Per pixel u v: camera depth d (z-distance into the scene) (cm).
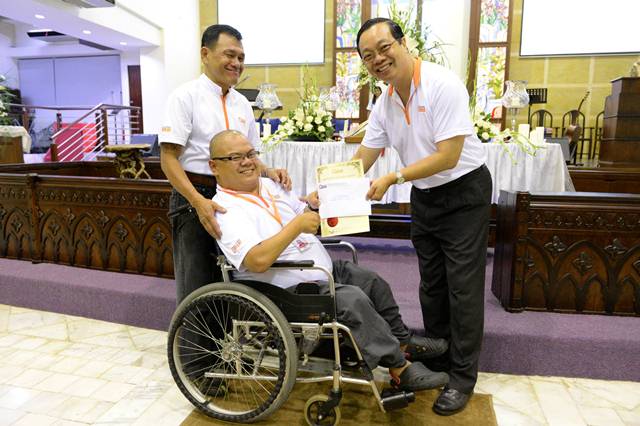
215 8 899
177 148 195
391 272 323
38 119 1163
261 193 196
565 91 773
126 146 402
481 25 755
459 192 185
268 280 188
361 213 171
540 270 247
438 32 772
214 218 178
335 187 173
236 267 174
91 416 200
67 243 335
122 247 318
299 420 195
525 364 230
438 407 193
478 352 195
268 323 172
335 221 171
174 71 886
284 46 844
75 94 1195
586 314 248
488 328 232
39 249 343
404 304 265
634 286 241
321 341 200
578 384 223
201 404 196
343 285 185
